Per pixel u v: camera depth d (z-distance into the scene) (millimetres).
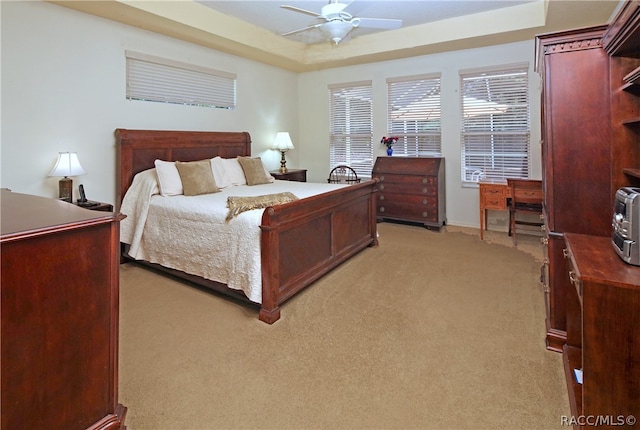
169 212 3225
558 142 1963
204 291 3045
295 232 2801
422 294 2920
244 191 3967
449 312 2594
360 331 2352
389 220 5562
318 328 2398
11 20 3072
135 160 3885
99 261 1381
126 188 3799
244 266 2613
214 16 4203
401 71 5602
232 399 1724
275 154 6152
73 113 3508
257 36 4840
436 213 5059
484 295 2879
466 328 2363
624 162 1828
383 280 3229
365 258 3855
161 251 3299
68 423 1293
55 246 1232
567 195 1972
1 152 3076
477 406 1652
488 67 4883
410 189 5219
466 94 5133
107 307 1415
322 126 6512
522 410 1621
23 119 3182
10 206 1614
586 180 1921
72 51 3469
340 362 2016
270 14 4324
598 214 1914
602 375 1361
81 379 1331
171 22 3818
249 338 2279
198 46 4668
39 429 1204
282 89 6250
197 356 2082
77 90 3525
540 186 4113
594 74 1855
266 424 1567
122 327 2418
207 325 2449
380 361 2018
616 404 1354
